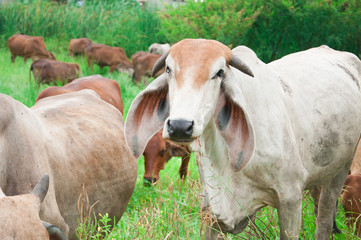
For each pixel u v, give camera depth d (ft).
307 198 15.56
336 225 14.25
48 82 35.01
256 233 12.57
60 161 10.62
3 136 9.39
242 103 9.69
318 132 11.73
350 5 46.78
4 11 57.82
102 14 60.39
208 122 9.50
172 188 16.51
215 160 10.76
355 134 12.96
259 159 10.53
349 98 12.69
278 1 46.16
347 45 48.06
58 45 56.95
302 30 46.47
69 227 11.13
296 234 11.15
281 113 10.87
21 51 48.65
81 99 13.74
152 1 63.93
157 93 10.23
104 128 12.54
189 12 50.19
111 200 12.37
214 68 9.31
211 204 10.74
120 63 45.98
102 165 11.89
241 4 49.08
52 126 11.25
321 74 12.54
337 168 12.73
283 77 11.98
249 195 11.02
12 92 31.53
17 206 7.00
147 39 58.34
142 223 12.71
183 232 12.69
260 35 47.37
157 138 19.07
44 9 58.65
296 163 10.91
